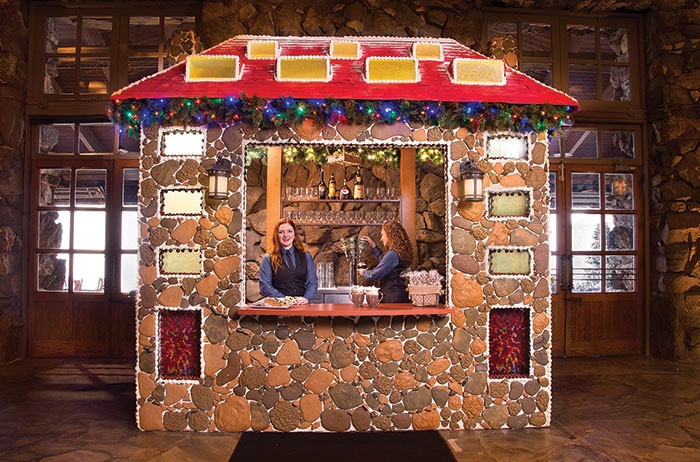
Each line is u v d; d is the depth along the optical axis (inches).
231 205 132.9
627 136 230.5
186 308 132.0
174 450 118.4
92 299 212.2
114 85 215.5
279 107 130.9
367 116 132.0
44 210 215.2
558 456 115.8
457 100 131.0
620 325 221.8
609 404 153.2
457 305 134.9
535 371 135.6
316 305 139.6
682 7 216.5
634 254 224.2
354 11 208.2
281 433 130.0
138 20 222.4
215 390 131.1
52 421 137.2
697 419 140.2
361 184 201.6
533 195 137.2
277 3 207.3
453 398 133.5
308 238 210.2
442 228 207.0
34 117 214.8
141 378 131.5
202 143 133.7
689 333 207.5
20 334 209.0
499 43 147.5
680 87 215.6
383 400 132.0
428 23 211.3
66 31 225.8
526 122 134.5
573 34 235.1
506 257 137.3
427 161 208.8
